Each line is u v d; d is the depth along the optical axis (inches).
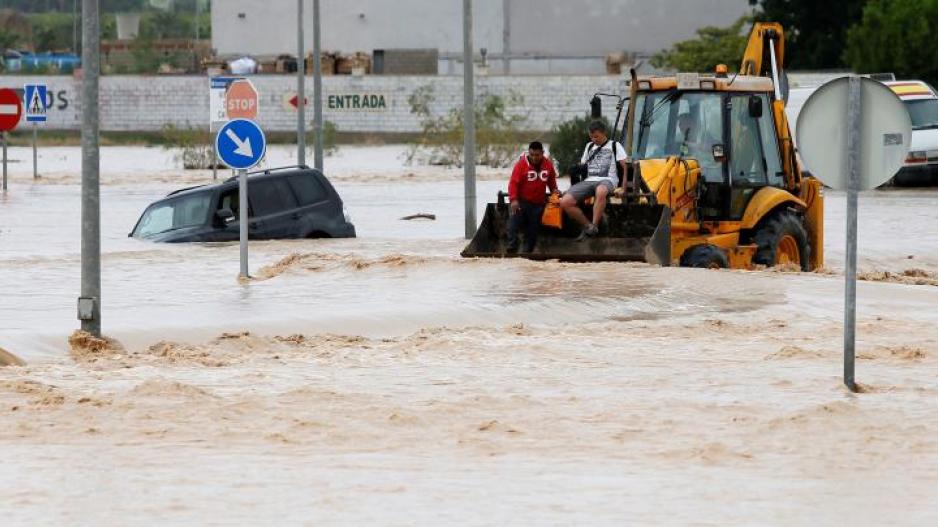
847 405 1213.7
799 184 2452.0
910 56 6510.8
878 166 1322.6
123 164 6092.5
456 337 1603.1
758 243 2363.4
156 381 1275.8
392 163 6210.6
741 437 1109.1
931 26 6496.1
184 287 2022.6
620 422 1160.8
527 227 2320.4
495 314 1758.1
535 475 974.4
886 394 1288.1
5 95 4222.4
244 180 2149.4
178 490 919.0
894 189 4387.3
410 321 1718.8
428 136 6289.4
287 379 1336.1
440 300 1856.5
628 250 2261.3
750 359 1475.1
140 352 1528.1
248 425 1127.6
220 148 2127.2
